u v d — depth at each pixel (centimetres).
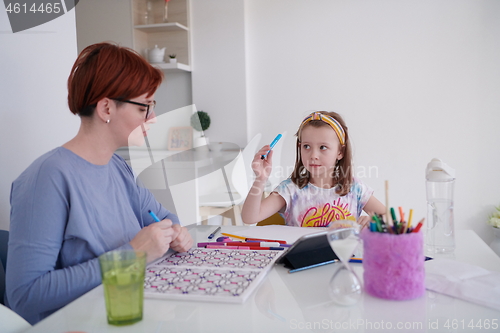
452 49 300
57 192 89
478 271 80
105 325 63
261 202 169
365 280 73
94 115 97
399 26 308
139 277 63
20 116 140
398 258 68
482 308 65
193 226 135
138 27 333
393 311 65
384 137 317
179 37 344
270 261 92
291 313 65
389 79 312
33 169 91
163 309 68
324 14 320
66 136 162
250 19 334
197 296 71
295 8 325
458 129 304
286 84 331
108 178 106
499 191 301
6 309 69
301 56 327
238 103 336
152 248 89
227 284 77
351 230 67
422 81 307
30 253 85
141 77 96
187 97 353
